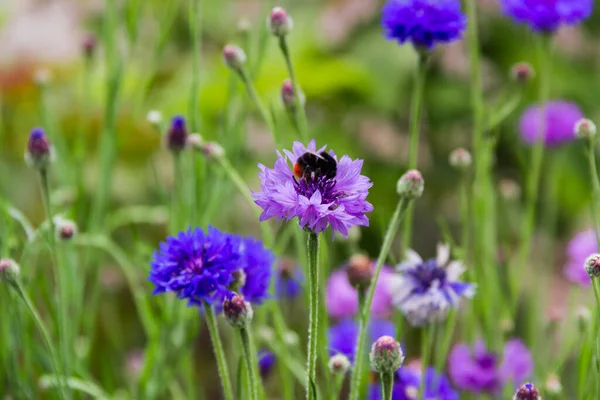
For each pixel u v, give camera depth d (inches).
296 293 41.3
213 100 47.4
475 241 39.6
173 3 43.6
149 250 40.4
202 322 44.5
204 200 40.2
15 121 46.8
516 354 39.2
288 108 37.0
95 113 47.3
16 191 46.3
